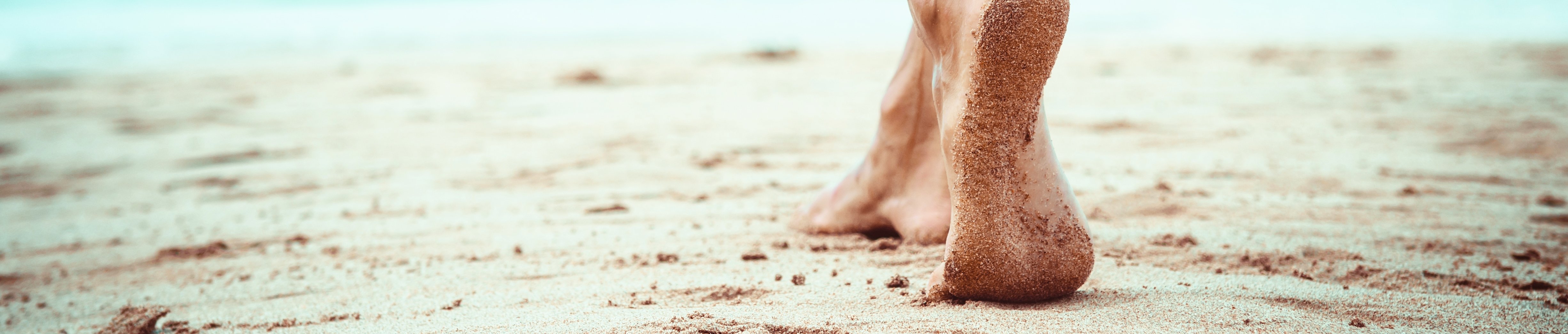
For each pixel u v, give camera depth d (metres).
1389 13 15.72
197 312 2.17
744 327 1.68
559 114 6.28
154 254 2.88
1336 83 7.07
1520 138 4.38
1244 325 1.65
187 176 4.46
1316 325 1.66
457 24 23.36
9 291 2.56
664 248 2.49
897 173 2.40
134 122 6.77
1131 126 5.01
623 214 3.05
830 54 11.62
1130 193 3.09
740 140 4.86
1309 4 17.89
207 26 24.84
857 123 5.43
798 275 2.06
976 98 1.54
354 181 4.06
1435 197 3.12
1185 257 2.21
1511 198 3.11
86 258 2.91
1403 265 2.15
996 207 1.62
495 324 1.85
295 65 12.23
